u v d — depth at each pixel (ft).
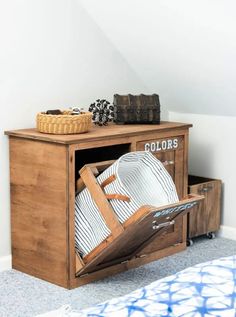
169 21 9.08
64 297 8.20
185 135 10.02
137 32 9.77
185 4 8.56
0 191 9.03
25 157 8.77
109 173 8.25
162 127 9.61
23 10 9.00
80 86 10.00
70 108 9.45
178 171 10.02
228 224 11.04
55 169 8.37
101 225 8.33
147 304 4.07
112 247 8.23
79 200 8.54
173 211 8.21
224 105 10.50
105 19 9.87
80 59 9.92
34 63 9.25
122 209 8.14
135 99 9.95
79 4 9.76
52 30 9.43
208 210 10.71
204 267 4.61
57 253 8.53
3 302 8.02
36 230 8.79
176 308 3.97
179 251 10.18
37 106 9.37
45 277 8.75
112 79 10.53
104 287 8.57
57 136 8.43
